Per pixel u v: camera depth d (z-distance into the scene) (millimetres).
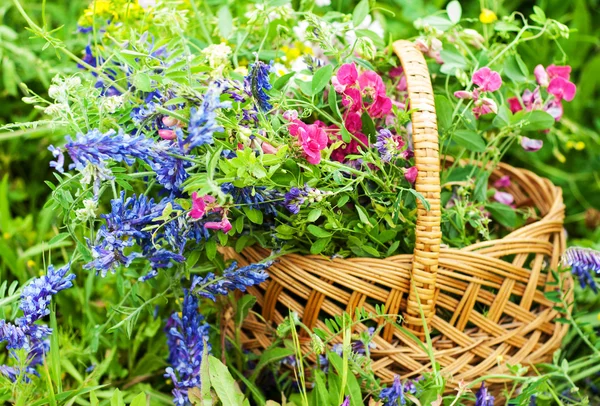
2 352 854
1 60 948
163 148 674
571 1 1096
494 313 759
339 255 739
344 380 701
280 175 705
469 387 729
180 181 688
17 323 703
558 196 812
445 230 794
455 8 810
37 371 800
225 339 795
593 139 1063
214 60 740
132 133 738
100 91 747
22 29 1022
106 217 693
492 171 848
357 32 790
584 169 1056
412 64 737
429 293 728
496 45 831
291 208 704
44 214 930
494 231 844
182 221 698
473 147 781
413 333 746
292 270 740
